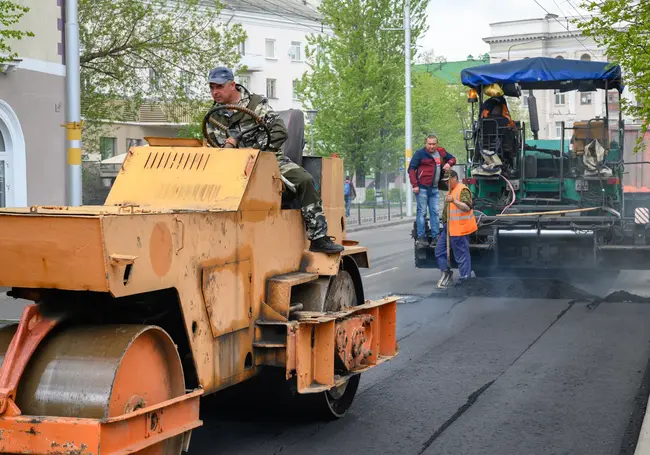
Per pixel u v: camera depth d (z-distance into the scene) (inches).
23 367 170.7
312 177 264.8
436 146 609.0
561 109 1536.7
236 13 2348.7
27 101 858.8
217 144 255.9
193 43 1121.4
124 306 199.2
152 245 178.9
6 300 555.5
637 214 533.6
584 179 571.8
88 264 164.1
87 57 1087.6
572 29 2979.8
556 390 310.7
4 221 167.6
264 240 233.8
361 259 295.0
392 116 1804.9
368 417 277.7
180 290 190.9
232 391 268.8
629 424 269.6
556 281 558.6
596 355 366.3
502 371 339.6
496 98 592.1
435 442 252.2
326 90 1786.4
